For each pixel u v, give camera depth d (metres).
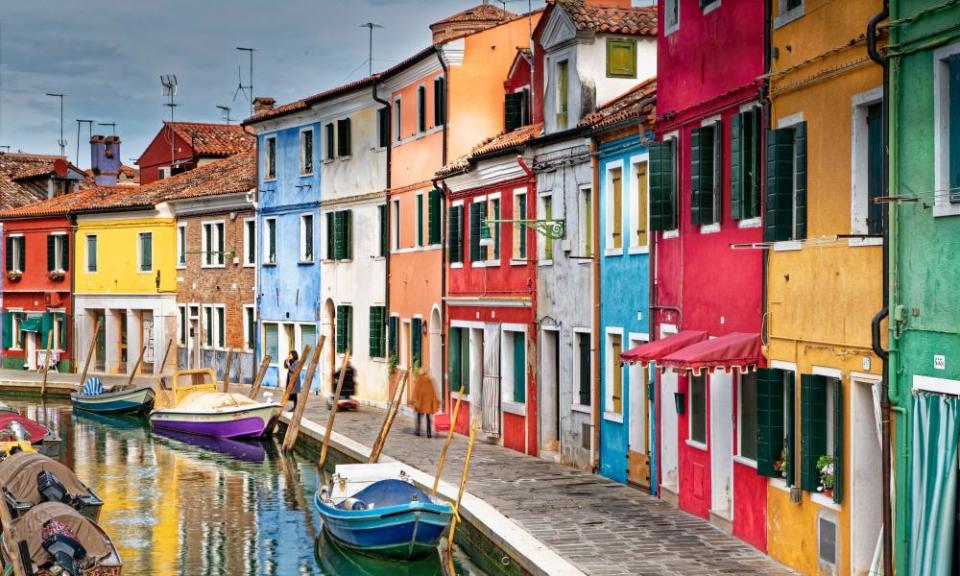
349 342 36.97
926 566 11.14
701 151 16.86
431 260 30.88
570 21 22.53
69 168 57.47
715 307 16.64
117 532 20.56
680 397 17.72
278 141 40.97
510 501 18.72
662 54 18.78
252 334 42.50
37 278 50.56
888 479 11.89
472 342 27.92
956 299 10.86
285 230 40.59
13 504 19.27
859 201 12.77
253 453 29.58
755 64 15.39
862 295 12.52
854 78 12.77
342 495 20.14
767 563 14.42
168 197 45.19
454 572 16.77
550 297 23.64
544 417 24.05
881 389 11.98
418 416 28.09
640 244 19.88
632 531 16.30
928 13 11.18
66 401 42.47
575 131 21.84
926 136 11.30
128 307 46.97
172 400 34.59
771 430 14.35
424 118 32.06
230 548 19.44
